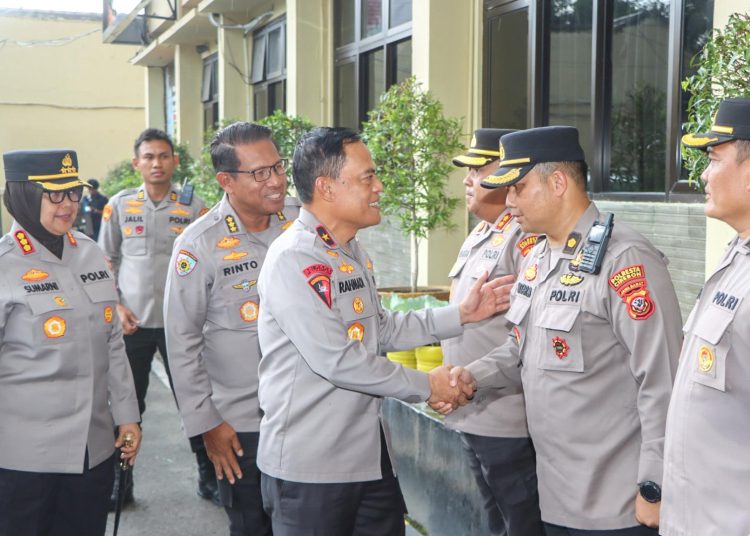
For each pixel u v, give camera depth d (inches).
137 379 182.7
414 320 102.4
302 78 345.4
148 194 185.6
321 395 88.0
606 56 182.9
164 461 196.5
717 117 70.3
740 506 67.1
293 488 88.8
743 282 68.2
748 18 105.8
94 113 862.5
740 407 67.5
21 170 100.0
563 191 87.9
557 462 87.7
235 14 436.8
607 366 84.4
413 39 236.4
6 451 100.5
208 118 564.7
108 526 159.2
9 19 824.3
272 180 114.8
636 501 82.4
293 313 86.0
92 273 107.9
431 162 202.4
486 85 227.8
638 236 84.7
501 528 121.3
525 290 92.1
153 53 627.5
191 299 116.3
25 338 100.6
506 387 104.2
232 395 119.0
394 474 94.1
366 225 91.5
